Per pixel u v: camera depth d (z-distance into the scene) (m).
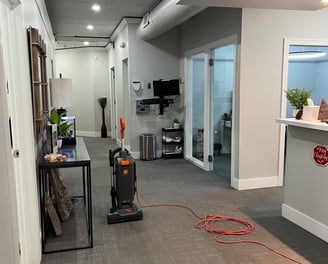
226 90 5.52
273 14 4.29
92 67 9.98
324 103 3.10
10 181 1.63
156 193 4.37
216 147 5.68
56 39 8.67
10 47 2.32
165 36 6.54
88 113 10.24
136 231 3.18
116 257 2.69
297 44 4.44
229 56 5.45
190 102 6.46
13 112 2.38
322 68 7.25
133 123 6.58
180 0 3.26
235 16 4.35
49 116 3.80
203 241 2.96
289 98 3.45
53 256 2.72
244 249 2.80
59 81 3.49
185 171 5.57
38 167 2.67
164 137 6.65
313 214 3.07
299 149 3.23
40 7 4.12
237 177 4.50
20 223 2.48
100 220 3.47
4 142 1.58
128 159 3.43
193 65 6.32
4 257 1.61
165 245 2.89
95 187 4.70
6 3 2.24
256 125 4.46
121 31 7.19
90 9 5.67
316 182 3.02
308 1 3.29
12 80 2.35
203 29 5.38
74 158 2.87
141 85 6.53
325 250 2.77
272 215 3.57
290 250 2.78
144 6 5.50
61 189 3.54
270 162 4.58
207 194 4.31
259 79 4.38
